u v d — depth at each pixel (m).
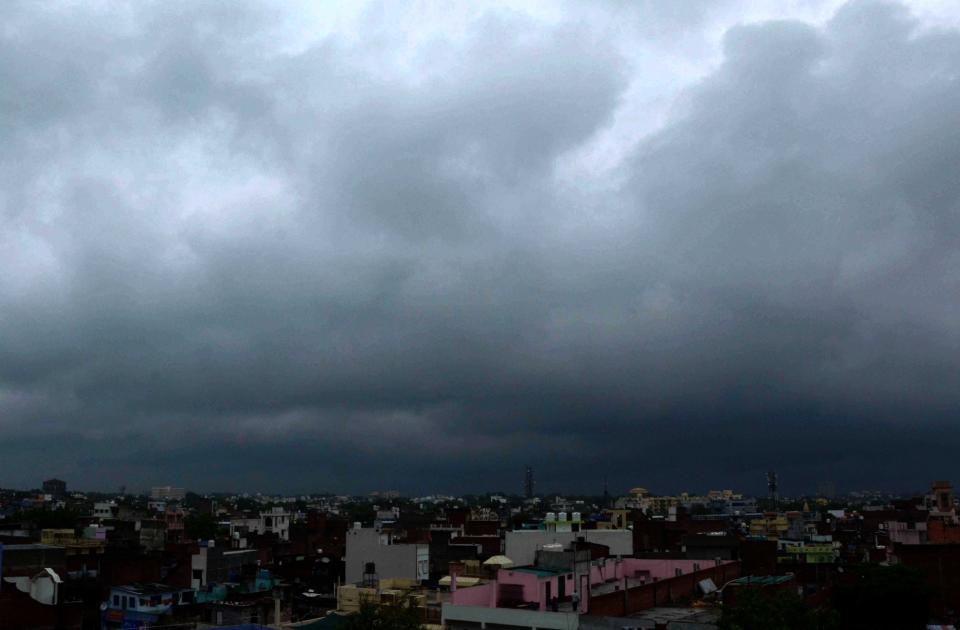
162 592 88.56
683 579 78.31
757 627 53.66
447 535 140.00
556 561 71.88
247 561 113.62
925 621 81.88
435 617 64.31
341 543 161.88
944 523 121.94
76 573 94.75
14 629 63.81
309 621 72.75
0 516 179.62
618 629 57.22
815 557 129.75
